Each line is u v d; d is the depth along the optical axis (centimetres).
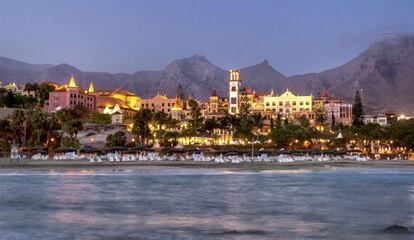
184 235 3972
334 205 5844
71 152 15775
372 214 5147
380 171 13012
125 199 6291
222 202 6059
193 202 6038
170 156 15875
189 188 7738
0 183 8388
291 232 4125
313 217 4916
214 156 16025
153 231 4134
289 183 8850
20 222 4562
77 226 4359
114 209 5409
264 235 3991
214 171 11906
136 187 7850
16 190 7275
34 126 17588
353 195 6938
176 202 6019
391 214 5147
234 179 9625
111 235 3962
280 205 5825
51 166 12350
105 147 16800
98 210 5325
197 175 10650
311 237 3916
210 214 5091
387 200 6369
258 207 5628
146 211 5269
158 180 9219
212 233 4059
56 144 17775
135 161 14088
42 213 5103
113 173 10981
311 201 6206
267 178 10000
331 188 7981
